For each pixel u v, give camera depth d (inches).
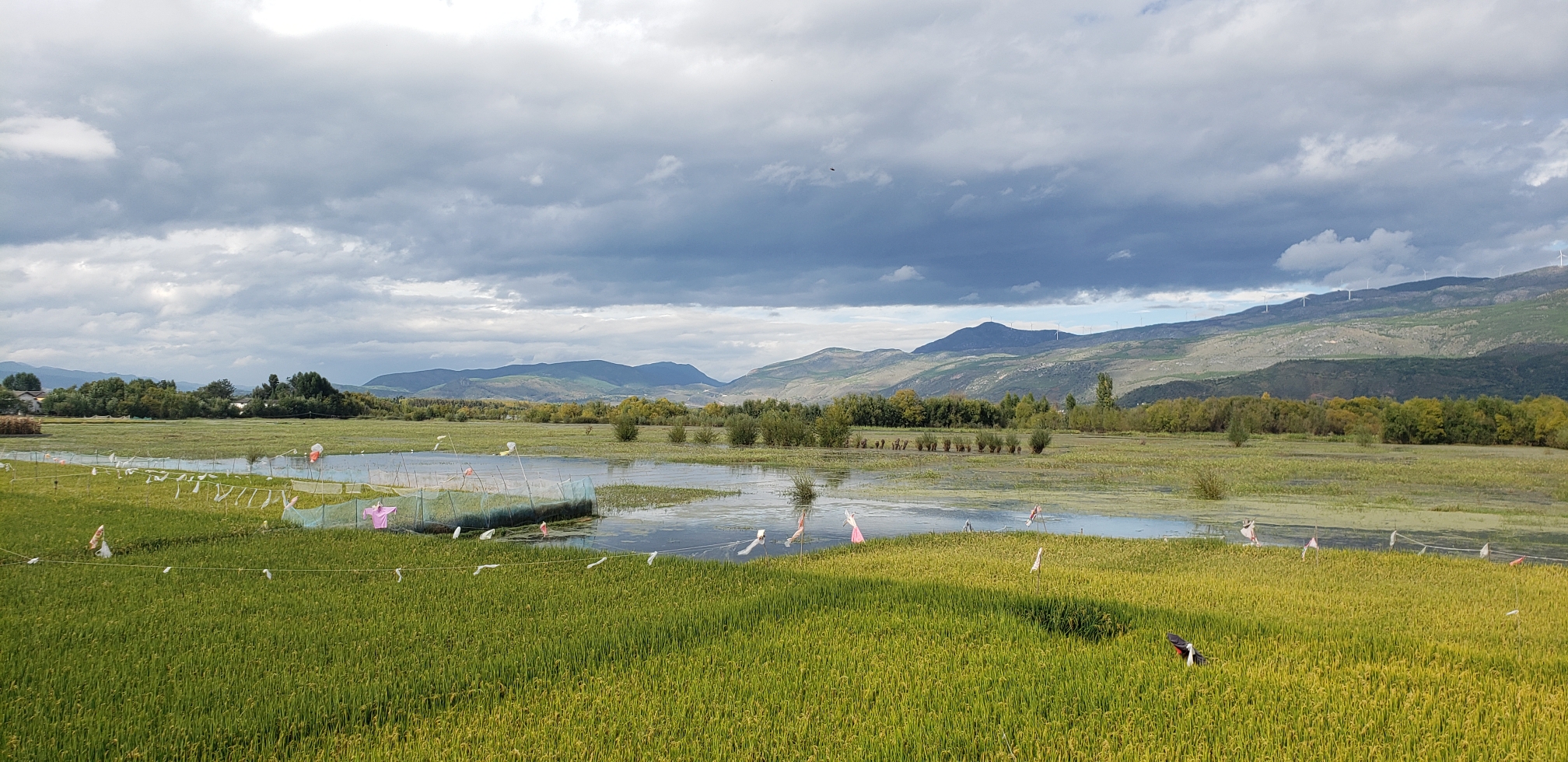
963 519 1328.7
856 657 507.2
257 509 1191.6
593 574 758.5
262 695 441.1
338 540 928.3
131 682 460.8
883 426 5177.2
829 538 1149.7
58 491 1353.3
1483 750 369.1
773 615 604.7
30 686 451.2
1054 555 927.7
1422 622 617.3
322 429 4180.6
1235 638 544.1
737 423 3324.3
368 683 457.1
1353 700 430.0
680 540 1128.2
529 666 489.1
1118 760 364.8
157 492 1373.0
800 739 388.8
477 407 7623.0
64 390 5285.4
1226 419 4741.6
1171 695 437.1
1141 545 986.1
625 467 2330.2
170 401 5177.2
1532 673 474.3
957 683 460.8
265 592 674.8
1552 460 2672.2
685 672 479.8
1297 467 2299.5
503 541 946.1
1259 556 919.0
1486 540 1126.4
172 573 748.6
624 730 398.9
